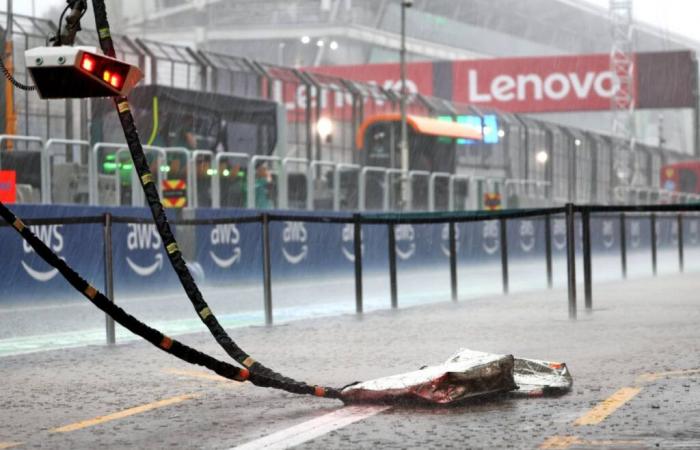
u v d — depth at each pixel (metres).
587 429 8.23
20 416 9.62
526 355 13.55
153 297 31.14
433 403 9.42
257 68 52.34
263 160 37.69
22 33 38.31
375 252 41.66
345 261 40.31
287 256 37.25
